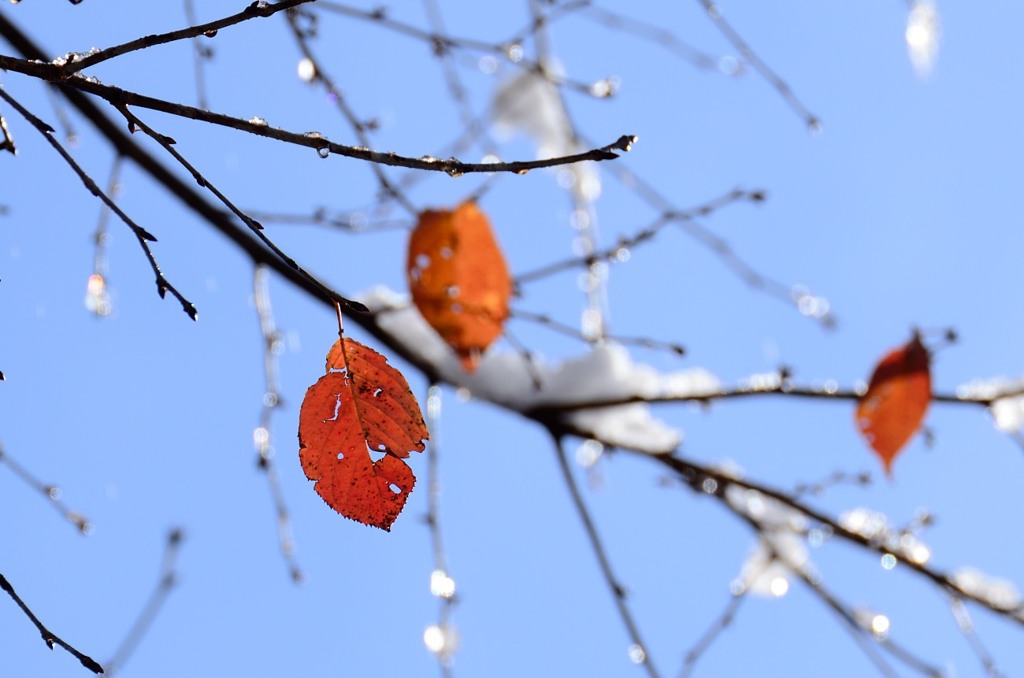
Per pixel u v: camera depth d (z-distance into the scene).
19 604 1.62
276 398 3.17
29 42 2.68
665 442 3.61
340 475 1.43
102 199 1.44
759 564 3.60
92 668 1.61
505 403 3.42
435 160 1.32
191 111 1.30
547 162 1.32
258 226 1.34
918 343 2.65
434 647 3.25
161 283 1.45
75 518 2.90
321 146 1.31
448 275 2.46
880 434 2.64
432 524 3.26
